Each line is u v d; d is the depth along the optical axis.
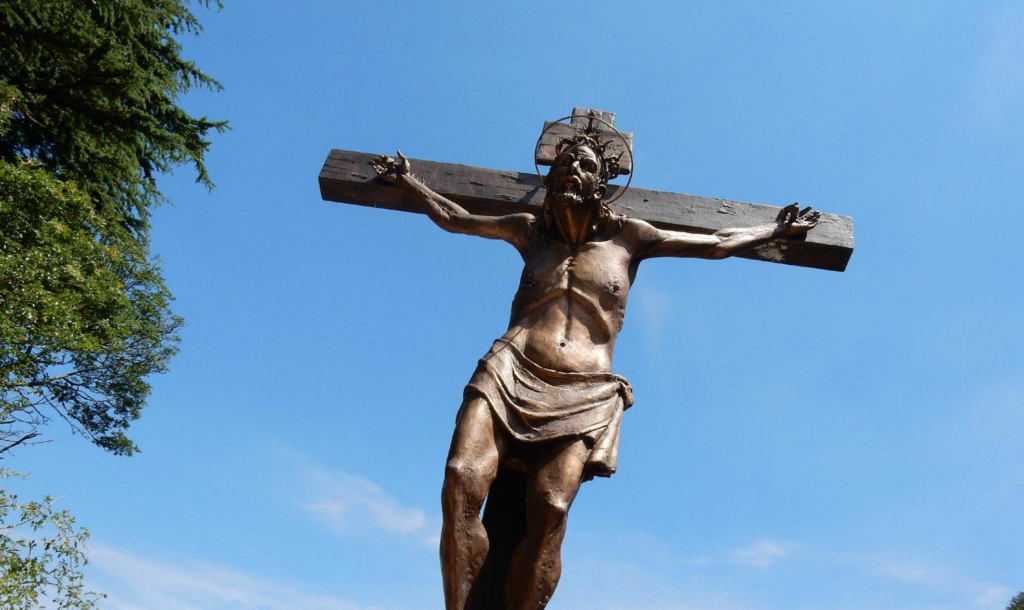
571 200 5.91
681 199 6.99
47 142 14.33
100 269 13.65
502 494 5.54
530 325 5.69
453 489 4.83
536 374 5.45
